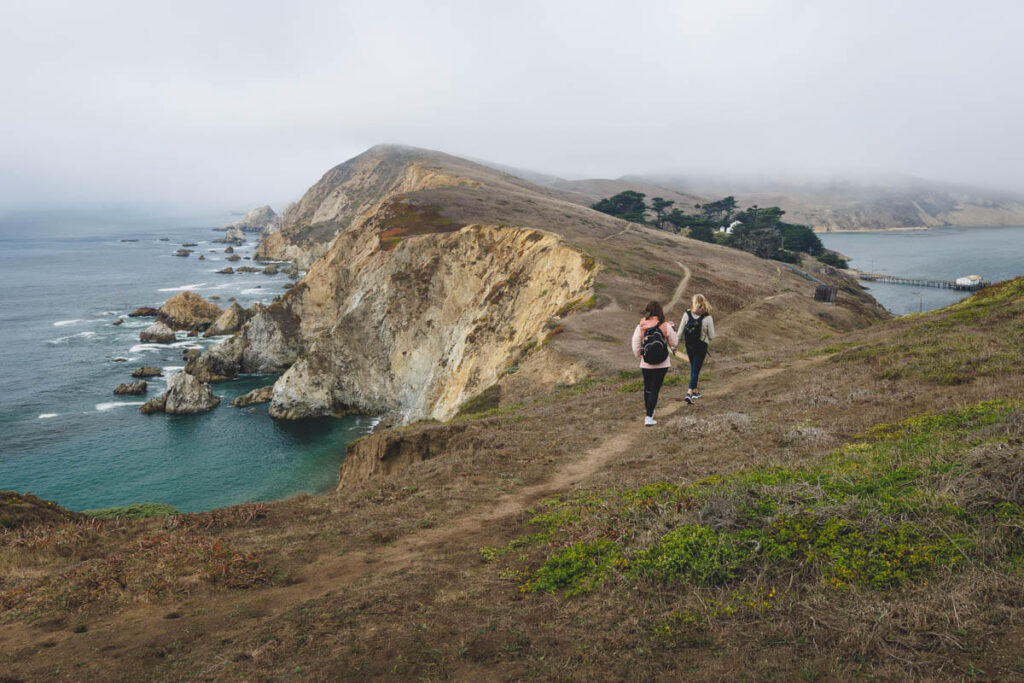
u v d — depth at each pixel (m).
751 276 74.44
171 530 9.73
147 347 77.44
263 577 7.17
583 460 11.77
